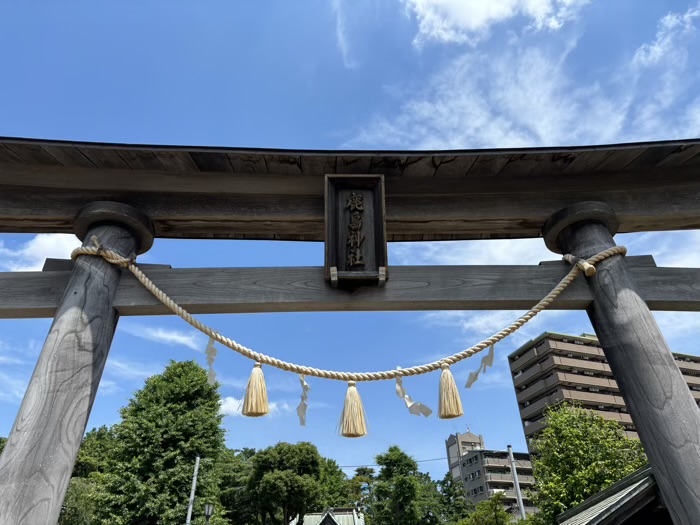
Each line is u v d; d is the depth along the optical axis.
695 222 3.52
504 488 46.47
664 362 2.62
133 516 15.09
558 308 3.11
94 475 21.94
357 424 2.54
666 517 5.23
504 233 3.72
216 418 18.47
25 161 3.25
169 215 3.42
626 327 2.79
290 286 3.04
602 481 14.15
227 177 3.43
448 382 2.67
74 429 2.46
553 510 14.66
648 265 3.22
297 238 3.85
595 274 3.06
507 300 3.04
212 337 2.79
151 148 3.16
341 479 41.38
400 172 3.41
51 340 2.63
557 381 39.66
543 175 3.52
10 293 2.96
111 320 2.92
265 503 30.45
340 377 2.68
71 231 3.45
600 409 39.59
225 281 3.07
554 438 16.11
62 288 3.01
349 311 3.11
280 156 3.22
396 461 29.17
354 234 3.14
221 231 3.64
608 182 3.53
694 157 3.40
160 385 18.62
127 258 3.03
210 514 15.28
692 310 3.14
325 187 3.27
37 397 2.44
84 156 3.21
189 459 16.75
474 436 61.34
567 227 3.36
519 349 46.03
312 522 31.02
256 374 2.68
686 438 2.38
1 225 3.39
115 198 3.44
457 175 3.47
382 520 28.02
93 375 2.66
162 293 2.91
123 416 17.92
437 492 32.91
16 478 2.21
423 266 3.14
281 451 33.44
